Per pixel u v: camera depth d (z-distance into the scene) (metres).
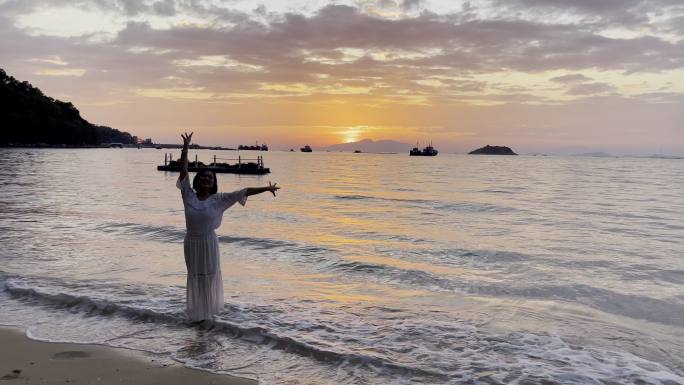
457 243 11.89
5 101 133.88
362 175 57.12
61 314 6.12
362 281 8.11
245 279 8.10
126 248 10.41
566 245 11.64
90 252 9.95
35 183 31.38
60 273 8.14
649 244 11.80
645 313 6.60
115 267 8.62
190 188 5.65
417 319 6.12
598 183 41.69
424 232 13.81
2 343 5.17
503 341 5.40
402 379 4.41
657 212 19.09
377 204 22.81
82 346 5.11
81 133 157.50
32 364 4.64
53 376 4.39
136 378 4.37
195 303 5.73
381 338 5.43
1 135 131.50
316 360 4.81
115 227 13.19
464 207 21.28
